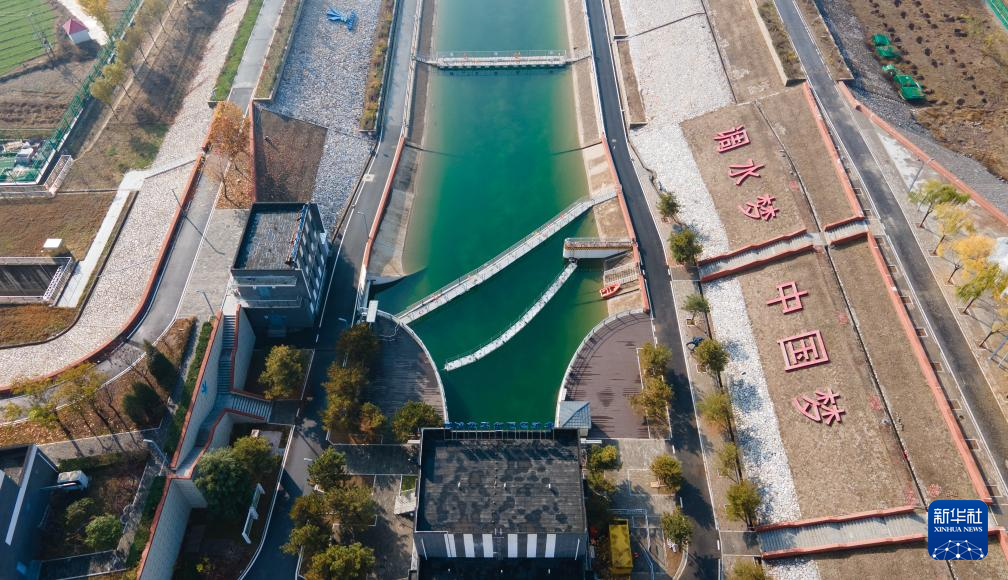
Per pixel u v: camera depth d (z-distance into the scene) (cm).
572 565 8606
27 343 10762
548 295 12188
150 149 14388
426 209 14000
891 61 16012
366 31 17962
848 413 9575
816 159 12681
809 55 14762
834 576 8488
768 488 9488
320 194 13575
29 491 8394
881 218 11475
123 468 9138
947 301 10294
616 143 14775
